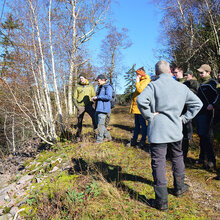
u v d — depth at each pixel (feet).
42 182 10.49
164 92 6.56
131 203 7.46
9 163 17.98
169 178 9.48
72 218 6.97
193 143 14.76
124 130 21.20
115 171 10.33
